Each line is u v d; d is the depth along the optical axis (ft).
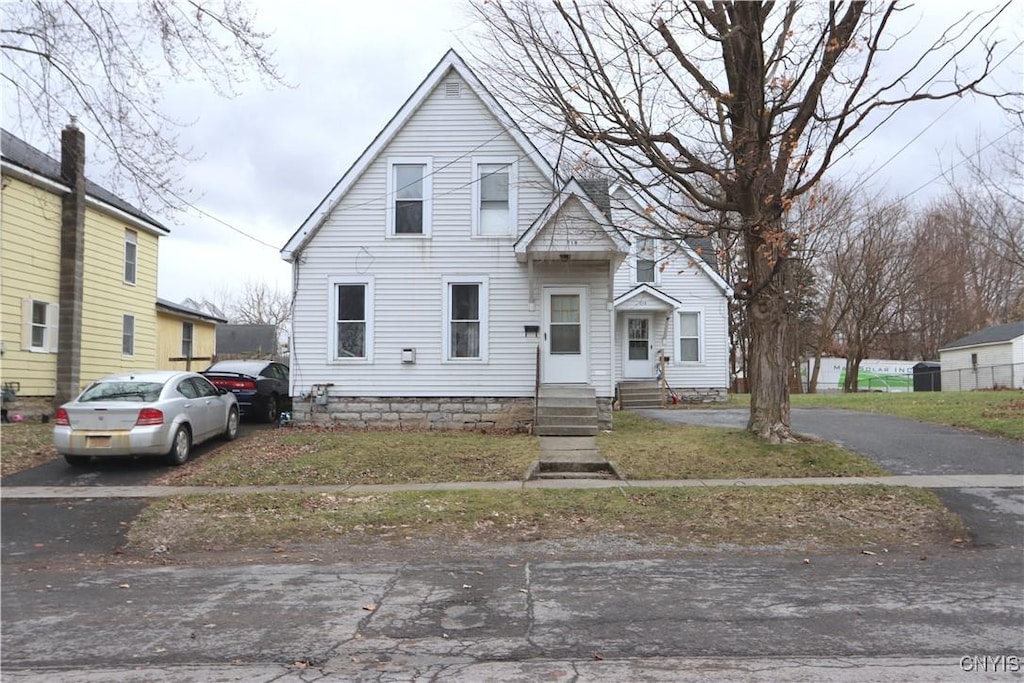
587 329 48.62
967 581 19.83
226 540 25.00
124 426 34.81
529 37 35.24
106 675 13.79
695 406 70.54
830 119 32.09
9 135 55.11
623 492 29.94
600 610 17.51
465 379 48.73
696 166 35.78
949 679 13.28
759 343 39.81
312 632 16.14
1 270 50.37
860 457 35.83
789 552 23.13
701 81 34.91
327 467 35.42
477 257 49.11
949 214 119.24
